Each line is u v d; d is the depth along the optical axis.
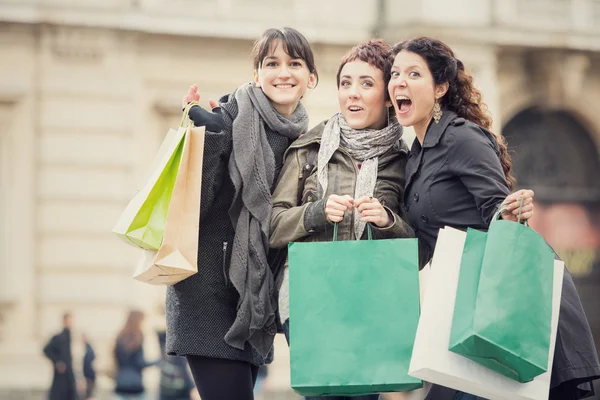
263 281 8.66
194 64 37.84
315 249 8.02
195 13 37.62
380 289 7.91
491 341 7.39
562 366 8.06
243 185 8.61
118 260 36.28
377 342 7.87
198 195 8.18
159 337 26.19
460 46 39.53
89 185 36.47
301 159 8.95
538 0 41.38
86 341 29.78
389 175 8.88
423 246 8.84
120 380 26.20
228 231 8.76
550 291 7.65
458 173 8.30
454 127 8.41
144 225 8.20
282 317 8.84
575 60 42.19
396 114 8.64
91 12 36.56
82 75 36.66
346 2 38.91
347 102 8.91
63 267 36.03
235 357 8.69
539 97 42.44
